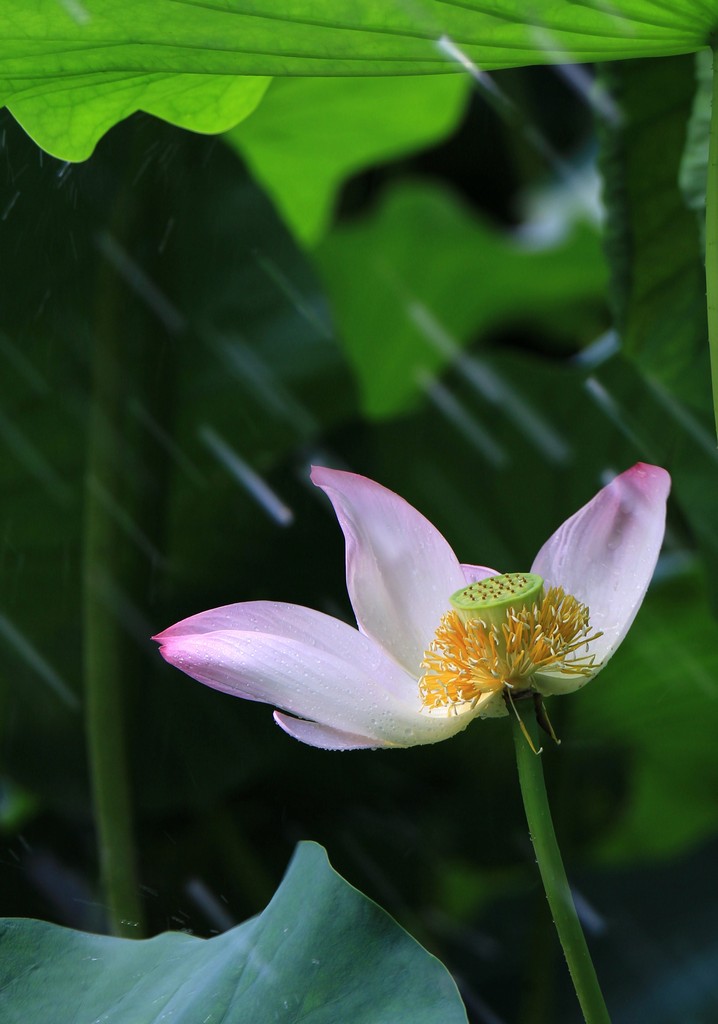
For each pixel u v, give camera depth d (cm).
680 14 149
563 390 221
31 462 229
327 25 151
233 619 151
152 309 220
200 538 231
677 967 210
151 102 163
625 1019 204
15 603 232
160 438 226
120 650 195
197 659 148
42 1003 156
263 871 232
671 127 179
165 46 154
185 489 228
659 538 151
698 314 180
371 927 154
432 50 152
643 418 209
